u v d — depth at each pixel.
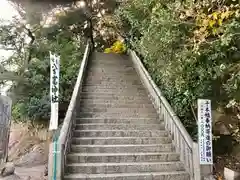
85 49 15.18
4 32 14.09
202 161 5.42
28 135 12.51
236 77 4.82
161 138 7.12
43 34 15.06
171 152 6.72
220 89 6.00
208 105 5.58
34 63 12.51
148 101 9.55
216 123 6.84
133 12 10.00
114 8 17.56
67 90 11.10
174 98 7.73
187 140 5.98
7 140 9.03
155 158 6.40
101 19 18.81
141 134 7.37
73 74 11.59
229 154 6.96
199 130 5.52
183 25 5.83
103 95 9.80
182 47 6.01
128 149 6.67
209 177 5.46
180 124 6.61
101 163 6.07
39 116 11.27
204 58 5.50
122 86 10.84
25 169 9.12
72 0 16.48
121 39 20.03
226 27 4.55
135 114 8.52
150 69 10.91
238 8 4.61
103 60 14.62
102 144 6.88
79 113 8.22
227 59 5.16
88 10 17.92
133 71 12.90
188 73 5.83
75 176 5.52
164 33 6.28
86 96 9.53
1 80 12.23
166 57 6.60
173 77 6.26
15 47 14.17
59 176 5.15
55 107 7.23
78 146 6.55
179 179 5.77
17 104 12.05
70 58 13.22
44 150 10.81
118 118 8.00
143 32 9.21
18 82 12.08
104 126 7.60
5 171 8.10
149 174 5.73
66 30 16.62
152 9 7.45
